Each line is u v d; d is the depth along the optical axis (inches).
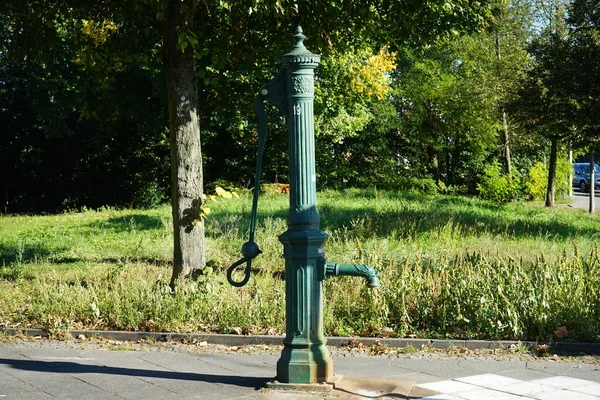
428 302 347.9
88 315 365.1
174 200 409.1
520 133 1444.4
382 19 493.7
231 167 1389.0
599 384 254.8
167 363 295.4
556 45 1006.4
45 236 777.6
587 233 745.0
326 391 243.8
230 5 418.6
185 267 404.5
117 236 739.4
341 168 1536.7
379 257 417.1
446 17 488.1
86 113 663.8
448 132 1553.9
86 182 1406.3
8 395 245.8
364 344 323.3
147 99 1047.6
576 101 982.4
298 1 462.9
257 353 314.3
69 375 274.4
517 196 1563.7
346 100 1192.8
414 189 1551.4
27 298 403.2
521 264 360.2
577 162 2276.1
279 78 247.8
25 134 1396.4
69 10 502.0
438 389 247.8
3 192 1433.3
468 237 642.8
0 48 476.7
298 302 246.8
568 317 330.3
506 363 290.8
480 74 1438.2
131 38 496.4
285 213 847.1
